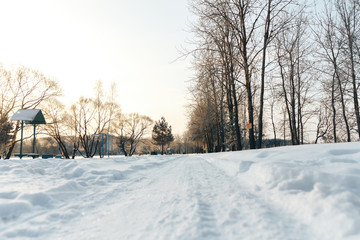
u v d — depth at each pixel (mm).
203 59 16297
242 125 39219
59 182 5008
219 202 3227
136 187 4863
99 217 2729
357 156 4023
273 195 3322
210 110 31969
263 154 7074
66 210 3018
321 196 2586
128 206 3227
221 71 16281
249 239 1946
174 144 114188
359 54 20750
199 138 54656
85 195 3998
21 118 26109
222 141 30547
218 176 6340
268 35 15766
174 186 4855
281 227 2213
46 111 34500
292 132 25875
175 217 2619
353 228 1891
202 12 15867
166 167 10172
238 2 15922
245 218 2502
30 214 2793
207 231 2143
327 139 36031
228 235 2043
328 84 26234
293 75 25078
